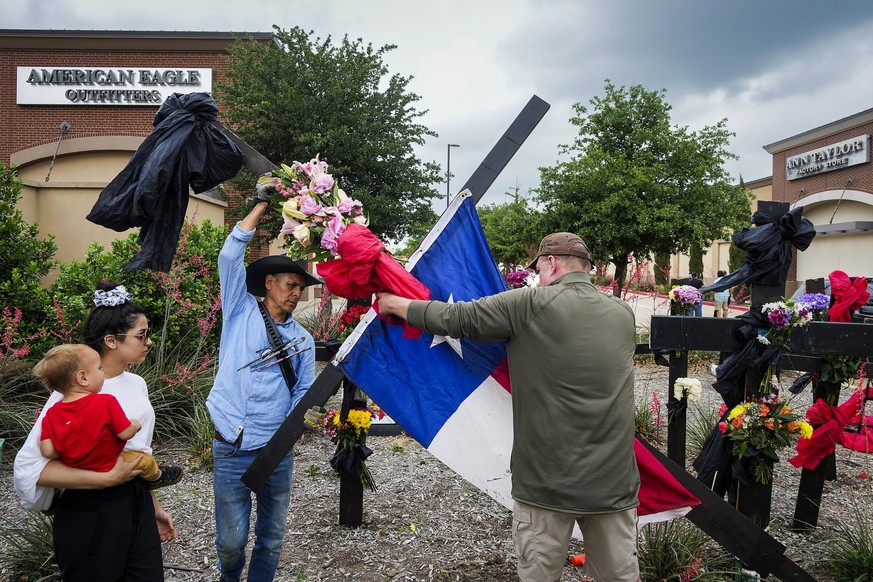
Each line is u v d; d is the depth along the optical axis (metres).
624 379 2.32
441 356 2.79
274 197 2.76
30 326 5.91
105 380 2.39
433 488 4.68
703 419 6.00
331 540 3.80
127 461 2.25
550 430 2.27
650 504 2.94
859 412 5.04
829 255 22.00
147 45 17.28
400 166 13.46
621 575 2.34
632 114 13.17
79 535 2.20
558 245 2.48
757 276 3.54
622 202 12.57
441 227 2.82
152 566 2.35
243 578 3.35
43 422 2.15
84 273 6.29
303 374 2.96
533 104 2.85
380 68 13.77
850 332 3.39
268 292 2.96
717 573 3.24
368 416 3.90
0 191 6.26
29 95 17.38
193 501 4.33
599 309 2.34
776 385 3.49
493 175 2.87
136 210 2.74
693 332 3.52
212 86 17.38
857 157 20.17
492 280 2.84
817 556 3.69
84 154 17.28
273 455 2.71
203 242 7.12
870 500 4.62
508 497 2.77
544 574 2.34
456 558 3.59
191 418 5.61
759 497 3.47
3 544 3.53
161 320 6.46
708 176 13.03
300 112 12.78
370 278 2.45
